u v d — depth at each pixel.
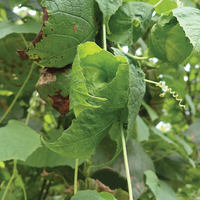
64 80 0.31
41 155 0.43
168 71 0.59
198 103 0.87
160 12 0.43
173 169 0.55
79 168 0.47
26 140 0.37
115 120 0.27
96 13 0.31
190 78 0.88
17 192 0.64
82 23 0.30
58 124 0.58
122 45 0.34
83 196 0.29
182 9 0.29
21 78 0.51
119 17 0.34
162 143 0.58
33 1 0.47
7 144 0.35
